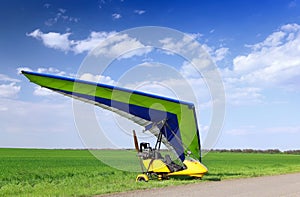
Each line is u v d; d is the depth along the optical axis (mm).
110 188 13344
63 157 51625
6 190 13562
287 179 18297
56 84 16078
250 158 60406
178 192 12289
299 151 108062
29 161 40719
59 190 12875
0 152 73000
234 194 11906
